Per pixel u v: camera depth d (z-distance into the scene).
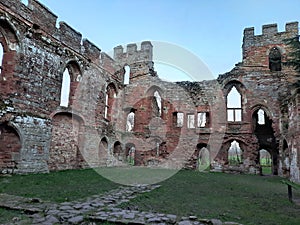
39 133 12.06
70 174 11.95
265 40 20.50
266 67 19.95
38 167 11.80
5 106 10.50
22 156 10.98
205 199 7.44
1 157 10.45
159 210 5.78
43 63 12.72
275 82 19.11
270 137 19.92
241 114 19.62
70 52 14.88
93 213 5.03
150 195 7.55
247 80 19.75
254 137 18.69
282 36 20.17
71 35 15.08
